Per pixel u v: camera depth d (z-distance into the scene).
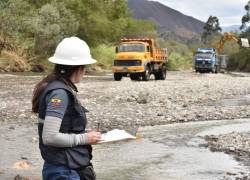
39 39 47.47
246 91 28.75
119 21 73.38
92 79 38.28
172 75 53.22
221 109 19.20
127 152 11.26
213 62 65.19
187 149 11.73
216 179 8.99
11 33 45.81
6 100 20.39
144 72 37.69
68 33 51.69
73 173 4.33
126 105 19.69
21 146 11.65
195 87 29.75
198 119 16.84
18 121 15.41
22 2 49.31
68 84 4.41
